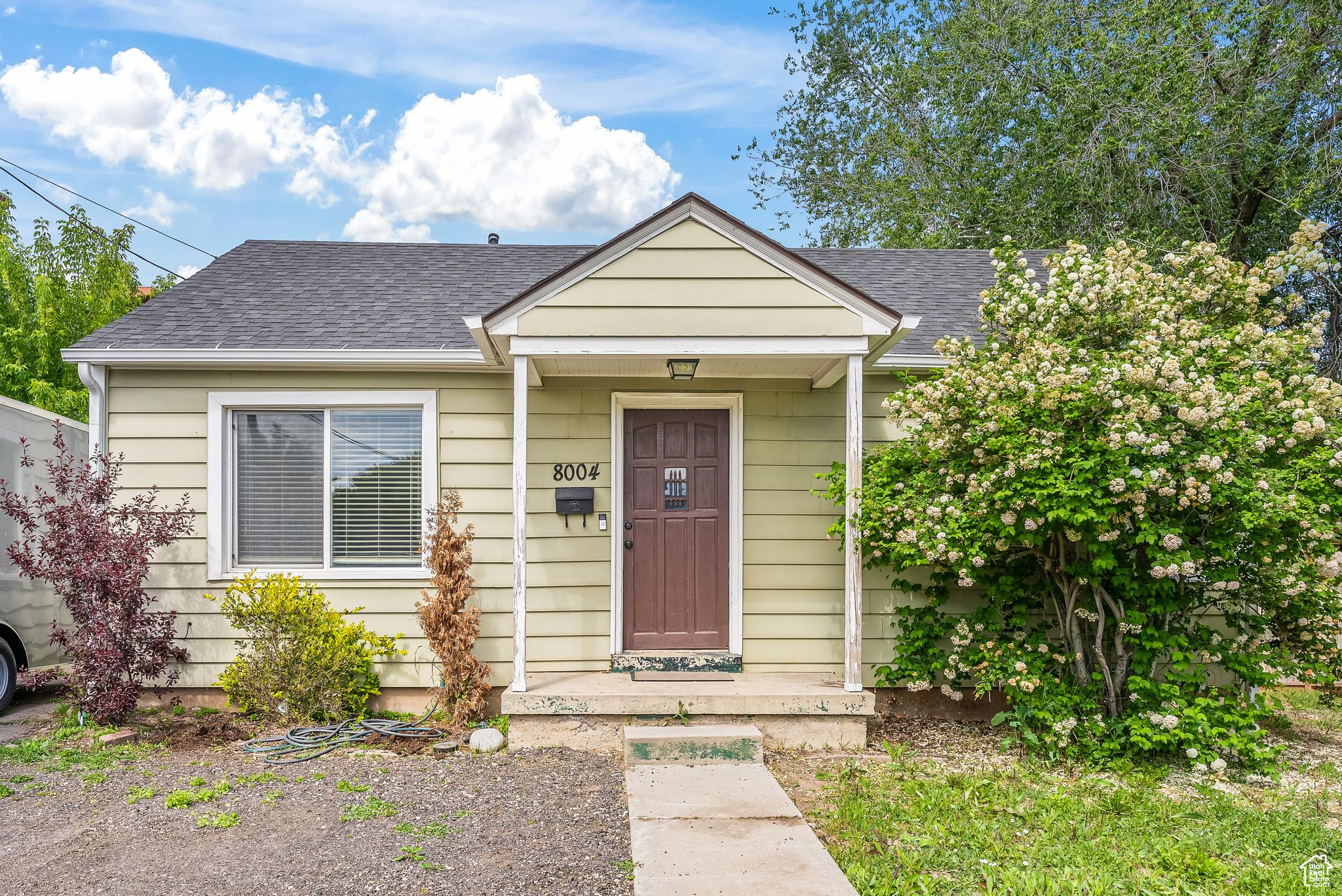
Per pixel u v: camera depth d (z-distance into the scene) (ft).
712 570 23.77
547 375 23.06
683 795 16.28
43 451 26.61
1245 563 19.30
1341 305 47.75
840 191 66.44
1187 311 21.72
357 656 22.20
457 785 17.15
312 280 27.35
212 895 12.05
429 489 23.11
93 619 21.02
